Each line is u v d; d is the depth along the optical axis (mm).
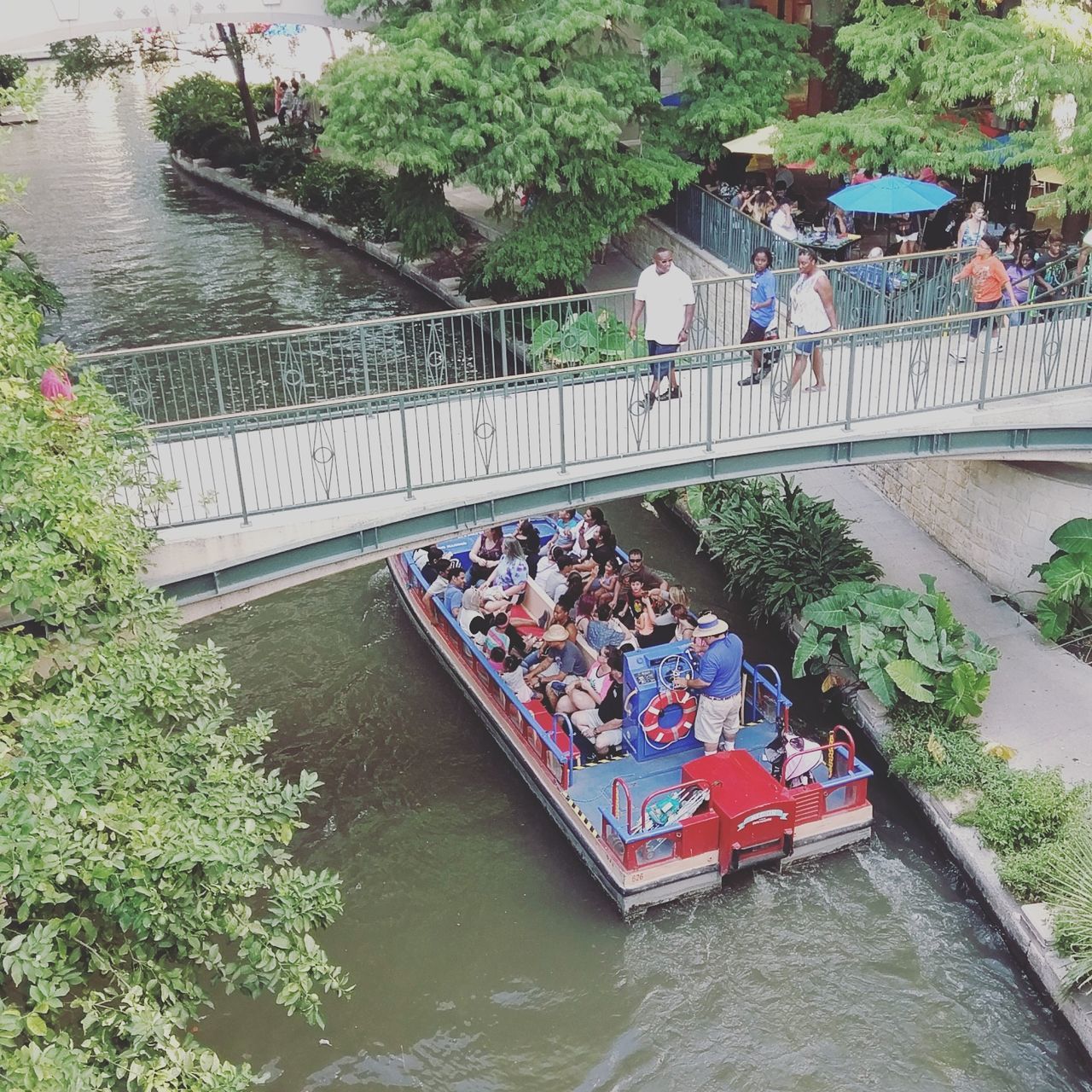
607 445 12336
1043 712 12688
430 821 12477
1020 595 14461
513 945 10953
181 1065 6629
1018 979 10281
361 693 14516
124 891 6789
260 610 16297
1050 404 12836
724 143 21562
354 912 11406
